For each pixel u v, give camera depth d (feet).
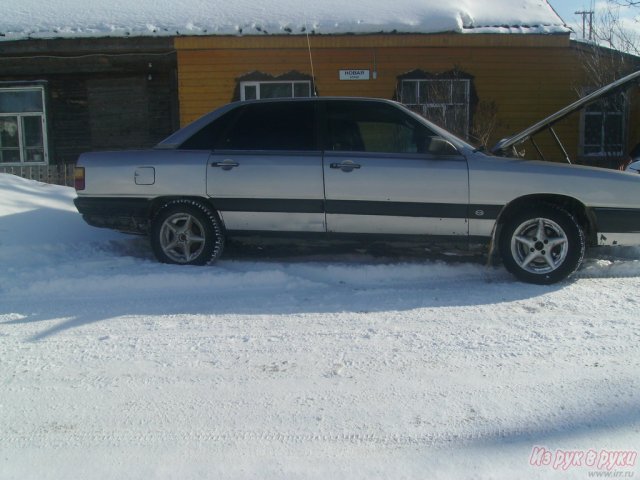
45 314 16.62
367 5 43.16
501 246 18.79
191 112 42.11
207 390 12.25
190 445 10.37
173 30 40.40
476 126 40.65
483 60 41.50
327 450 10.16
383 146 19.30
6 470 9.76
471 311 16.39
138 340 14.74
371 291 18.24
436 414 11.22
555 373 12.76
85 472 9.68
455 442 10.35
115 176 20.24
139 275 18.88
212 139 20.17
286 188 19.30
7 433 10.84
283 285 18.76
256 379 12.67
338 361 13.44
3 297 18.03
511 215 18.95
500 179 18.35
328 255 21.80
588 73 41.37
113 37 40.24
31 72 43.88
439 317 15.98
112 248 23.08
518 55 41.60
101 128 45.09
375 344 14.32
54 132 45.14
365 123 19.51
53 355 13.94
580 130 43.01
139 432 10.81
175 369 13.19
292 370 13.04
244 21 41.11
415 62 41.47
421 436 10.53
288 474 9.52
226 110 20.30
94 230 24.64
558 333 14.82
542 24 40.86
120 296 18.12
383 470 9.60
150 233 20.58
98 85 44.73
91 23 41.60
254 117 20.08
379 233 19.26
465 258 20.95
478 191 18.44
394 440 10.42
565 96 42.11
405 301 17.25
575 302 17.01
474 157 18.78
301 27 40.27
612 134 43.14
